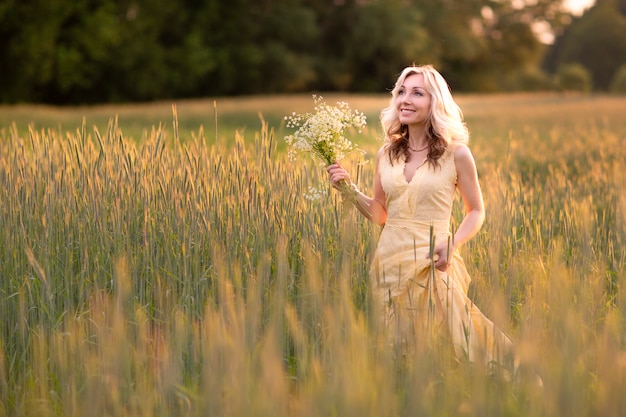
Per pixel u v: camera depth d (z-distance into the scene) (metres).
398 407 2.38
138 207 4.04
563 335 2.36
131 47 38.19
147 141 4.49
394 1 47.59
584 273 3.26
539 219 4.81
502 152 9.27
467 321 3.27
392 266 3.45
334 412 2.10
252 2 45.03
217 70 42.56
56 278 3.60
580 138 11.88
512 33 61.16
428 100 3.48
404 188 3.47
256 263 3.73
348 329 2.48
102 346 2.77
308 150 3.70
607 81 103.75
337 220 3.90
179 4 41.00
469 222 3.49
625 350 2.52
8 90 35.78
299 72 44.31
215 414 2.26
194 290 3.50
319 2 48.12
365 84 49.78
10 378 3.07
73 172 4.28
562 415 2.09
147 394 2.50
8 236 3.81
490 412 2.22
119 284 2.88
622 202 4.55
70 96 39.03
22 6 33.62
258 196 3.98
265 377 2.16
